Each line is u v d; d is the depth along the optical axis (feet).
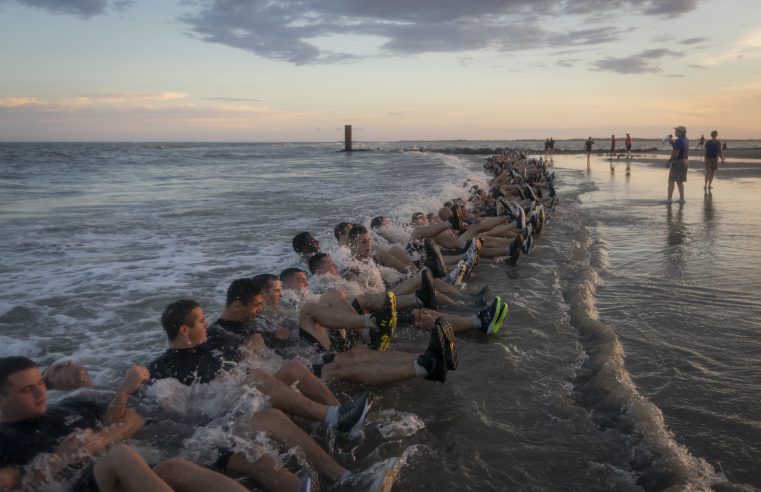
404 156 208.03
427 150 296.51
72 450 11.22
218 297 23.27
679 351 17.85
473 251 26.73
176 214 46.62
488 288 25.67
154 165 132.16
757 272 27.89
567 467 11.89
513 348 18.66
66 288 24.12
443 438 13.10
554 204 51.08
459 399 15.10
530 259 32.60
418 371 15.19
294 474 11.29
